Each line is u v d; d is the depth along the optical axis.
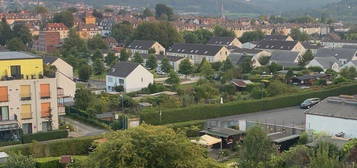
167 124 91.44
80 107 102.06
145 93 127.69
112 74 135.75
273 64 164.88
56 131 83.75
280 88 117.38
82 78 151.88
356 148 61.94
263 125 85.06
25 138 80.56
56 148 73.94
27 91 84.50
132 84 132.00
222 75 145.12
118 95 114.94
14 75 84.88
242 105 105.88
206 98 113.75
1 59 84.06
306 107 110.56
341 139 71.50
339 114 78.38
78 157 69.25
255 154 60.25
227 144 78.06
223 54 193.62
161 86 129.88
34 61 86.44
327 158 50.88
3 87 82.44
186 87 135.00
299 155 59.97
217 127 86.88
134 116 95.12
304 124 93.31
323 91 119.31
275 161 60.53
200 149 45.84
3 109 82.94
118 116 94.25
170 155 42.50
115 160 42.06
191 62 176.12
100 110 100.75
